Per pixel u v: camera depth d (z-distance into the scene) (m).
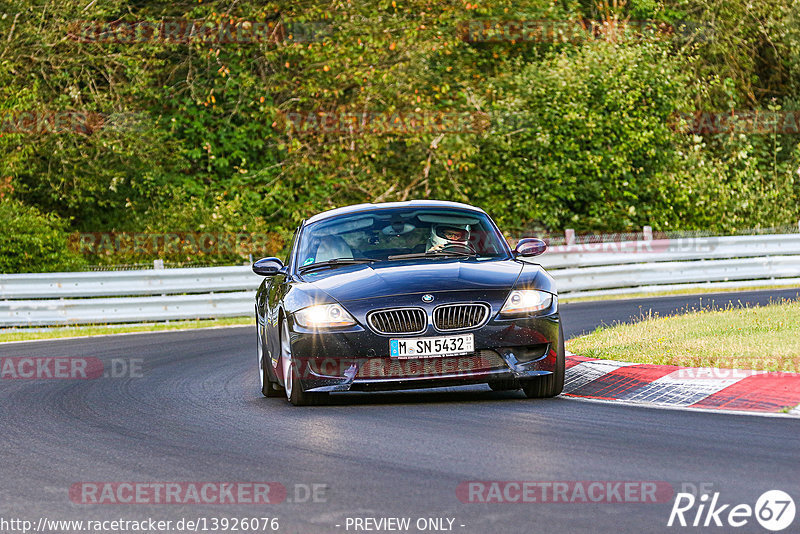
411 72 95.56
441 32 98.62
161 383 38.06
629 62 100.06
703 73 119.38
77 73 98.19
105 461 22.80
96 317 70.25
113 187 89.50
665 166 101.38
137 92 98.50
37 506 18.70
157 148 94.94
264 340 34.03
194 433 26.11
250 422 27.47
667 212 99.06
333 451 22.42
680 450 20.75
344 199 97.69
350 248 32.50
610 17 109.81
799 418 23.73
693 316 45.91
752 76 125.75
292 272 32.50
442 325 28.11
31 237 78.56
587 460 20.16
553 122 97.38
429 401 29.78
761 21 125.25
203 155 102.81
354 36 96.69
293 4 98.94
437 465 20.38
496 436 23.23
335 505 17.56
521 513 16.48
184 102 101.75
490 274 29.42
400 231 33.00
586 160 97.31
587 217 99.00
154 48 97.62
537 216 94.94
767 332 36.84
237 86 102.12
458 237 32.66
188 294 76.25
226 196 98.50
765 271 80.75
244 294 73.44
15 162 89.00
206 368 42.62
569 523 15.80
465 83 97.19
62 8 95.94
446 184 95.81
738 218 102.50
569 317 58.94
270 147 102.62
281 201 99.50
